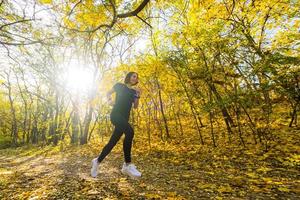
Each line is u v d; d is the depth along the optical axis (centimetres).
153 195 400
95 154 1115
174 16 1018
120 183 502
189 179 536
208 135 1099
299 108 866
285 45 766
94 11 686
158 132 1393
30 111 3697
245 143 856
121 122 404
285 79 719
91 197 404
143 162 800
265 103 801
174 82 1078
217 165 665
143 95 1189
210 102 893
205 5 818
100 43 1509
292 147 725
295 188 432
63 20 698
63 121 2247
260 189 433
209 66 911
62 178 600
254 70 745
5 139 3922
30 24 724
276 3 800
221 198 388
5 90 3428
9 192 491
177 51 961
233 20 856
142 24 1204
